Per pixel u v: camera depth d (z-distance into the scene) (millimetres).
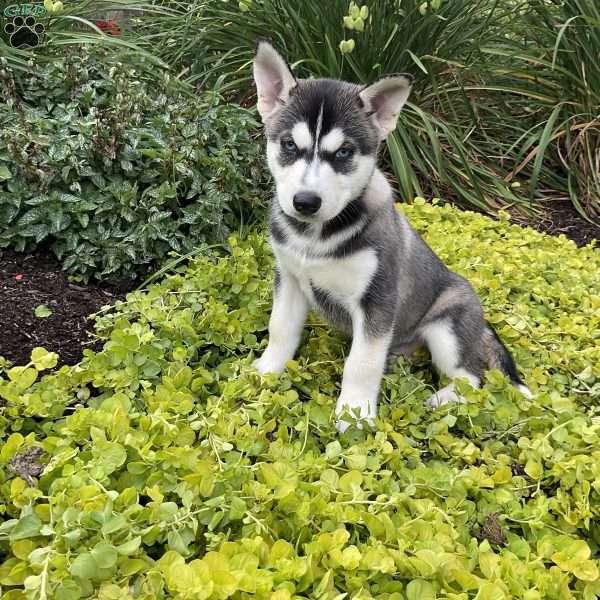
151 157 856
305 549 431
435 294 709
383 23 1091
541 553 464
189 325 683
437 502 511
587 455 564
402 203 1051
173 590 386
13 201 811
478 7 1200
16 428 541
